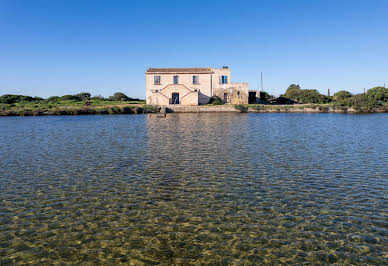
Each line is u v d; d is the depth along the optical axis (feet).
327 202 37.04
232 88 253.65
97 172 50.80
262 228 30.63
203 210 35.06
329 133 101.65
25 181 45.70
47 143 81.15
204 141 84.02
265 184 44.14
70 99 292.20
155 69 256.32
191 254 26.25
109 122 148.05
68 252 26.63
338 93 309.22
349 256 25.67
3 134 100.32
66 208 35.65
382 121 148.87
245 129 114.11
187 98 238.68
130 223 31.94
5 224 31.60
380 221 31.83
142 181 45.78
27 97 290.35
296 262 24.93
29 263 25.00
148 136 94.84
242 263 24.91
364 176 47.70
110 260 25.43
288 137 91.86
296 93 310.65
